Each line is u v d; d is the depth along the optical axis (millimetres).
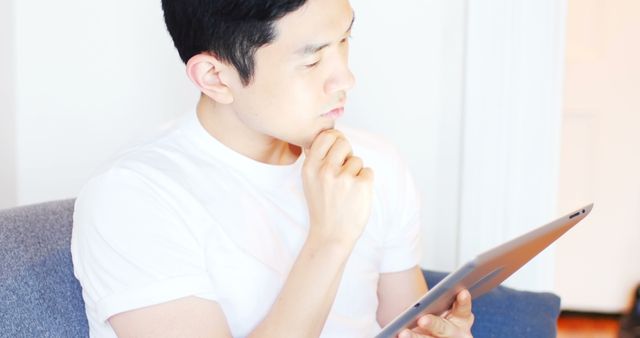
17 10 1727
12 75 1732
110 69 1756
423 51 1732
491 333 1390
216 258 1032
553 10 1664
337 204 994
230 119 1065
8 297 1079
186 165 1066
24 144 1779
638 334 2549
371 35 1733
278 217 1091
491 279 1057
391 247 1246
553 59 1683
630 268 2693
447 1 1706
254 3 902
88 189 1028
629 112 2590
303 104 969
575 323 2697
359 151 1208
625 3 2527
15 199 1780
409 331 983
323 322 995
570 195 2674
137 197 1002
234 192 1068
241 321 1048
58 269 1151
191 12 959
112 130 1778
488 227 1751
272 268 1064
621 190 2648
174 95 1764
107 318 983
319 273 983
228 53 955
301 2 905
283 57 938
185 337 970
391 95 1756
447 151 1769
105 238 980
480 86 1694
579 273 2727
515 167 1722
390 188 1222
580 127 2621
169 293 970
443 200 1794
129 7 1729
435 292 878
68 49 1748
